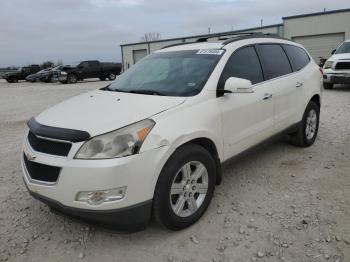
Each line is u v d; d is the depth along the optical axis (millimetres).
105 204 2953
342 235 3301
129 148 3002
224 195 4199
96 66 31797
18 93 20828
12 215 3934
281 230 3426
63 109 3689
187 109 3521
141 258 3123
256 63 4645
